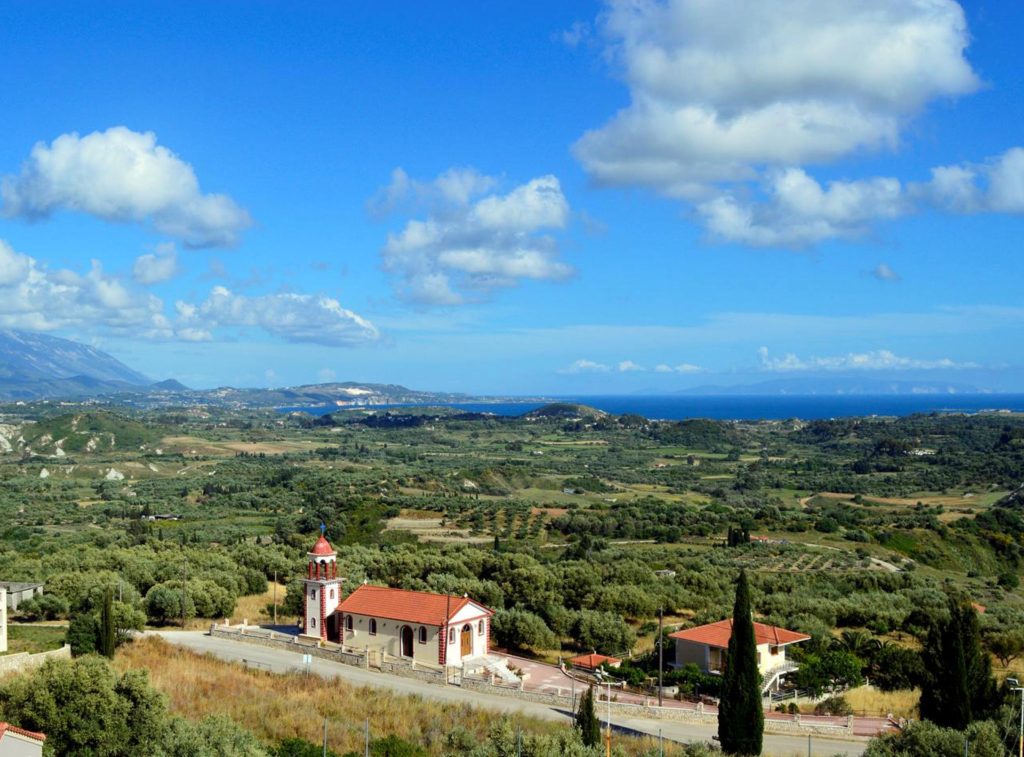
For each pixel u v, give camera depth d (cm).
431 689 7675
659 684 7388
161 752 5066
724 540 18438
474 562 12900
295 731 6088
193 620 10550
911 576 13762
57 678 5256
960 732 5350
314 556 9269
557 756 4931
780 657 8312
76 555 13038
